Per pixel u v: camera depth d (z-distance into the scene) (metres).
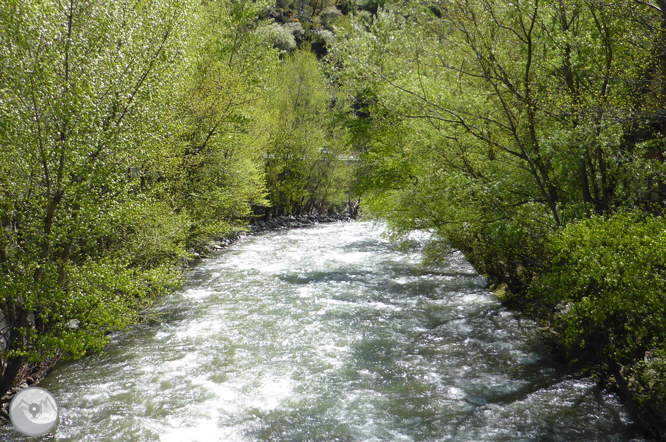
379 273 20.91
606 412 9.00
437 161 13.94
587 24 10.44
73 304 8.27
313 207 51.50
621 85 9.90
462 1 11.49
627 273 6.84
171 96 10.68
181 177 15.62
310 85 41.94
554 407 9.31
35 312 10.02
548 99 10.78
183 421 9.09
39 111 7.91
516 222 10.74
